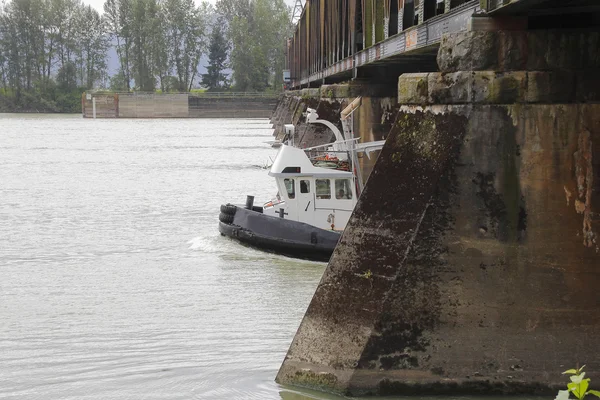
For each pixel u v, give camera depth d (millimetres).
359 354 15367
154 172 63719
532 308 15125
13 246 33062
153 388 16984
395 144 15508
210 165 69688
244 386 16953
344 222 30594
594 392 9156
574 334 15094
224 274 27469
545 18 15656
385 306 15242
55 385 17281
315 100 71188
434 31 22531
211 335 20531
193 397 16453
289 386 15938
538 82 14914
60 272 28078
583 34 14969
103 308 23234
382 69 43188
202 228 36812
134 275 27469
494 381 15188
